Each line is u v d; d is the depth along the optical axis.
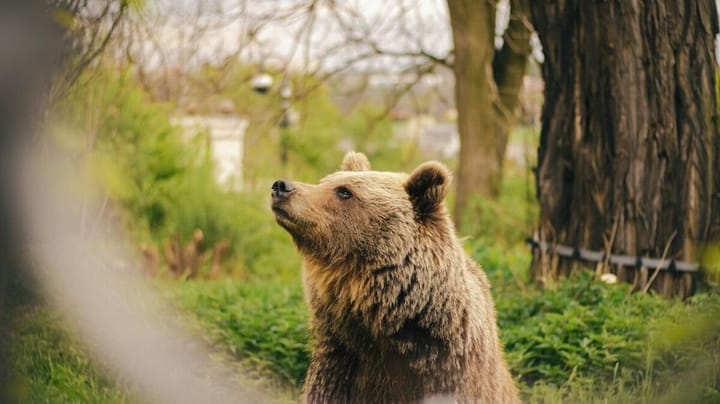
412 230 5.09
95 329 6.96
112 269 8.66
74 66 6.89
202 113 17.97
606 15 7.45
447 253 5.08
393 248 5.05
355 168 5.75
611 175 7.64
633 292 7.52
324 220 5.09
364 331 5.14
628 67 7.43
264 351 7.20
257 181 18.69
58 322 6.89
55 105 7.09
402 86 17.53
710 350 5.77
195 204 14.12
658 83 7.39
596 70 7.61
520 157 22.12
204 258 13.32
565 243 7.99
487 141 15.03
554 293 7.62
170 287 9.14
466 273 5.22
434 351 4.97
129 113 12.72
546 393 6.36
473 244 10.70
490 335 5.29
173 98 14.82
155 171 13.40
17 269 6.65
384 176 5.30
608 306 7.12
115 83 10.34
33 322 6.71
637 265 7.51
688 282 7.40
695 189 7.39
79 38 6.71
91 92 8.35
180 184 14.02
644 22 7.36
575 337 6.86
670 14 7.32
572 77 7.82
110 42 7.69
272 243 14.53
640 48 7.39
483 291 5.52
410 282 5.02
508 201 14.80
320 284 5.21
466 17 14.14
